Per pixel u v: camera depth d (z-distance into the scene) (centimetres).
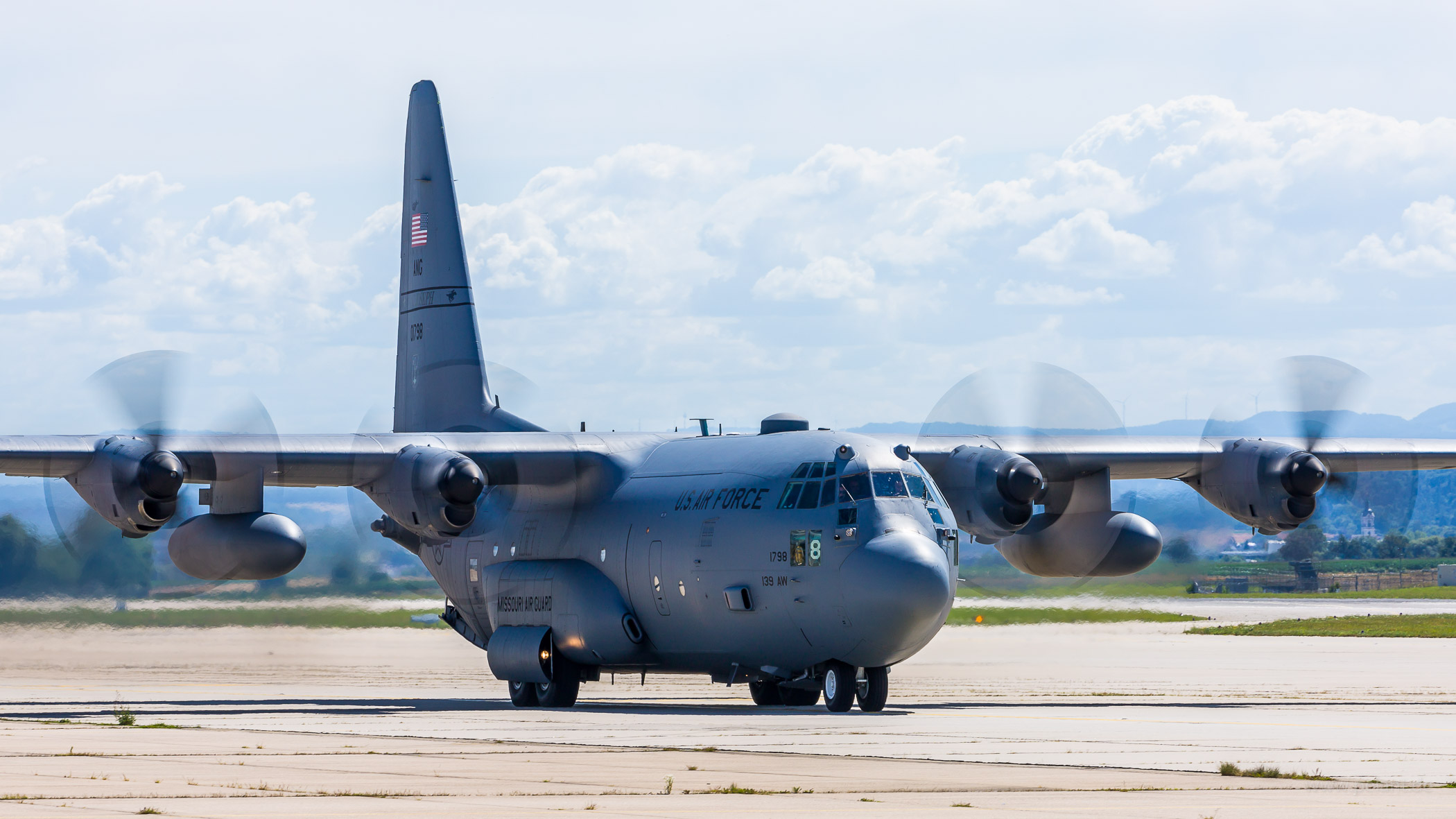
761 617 7850
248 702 8362
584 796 3928
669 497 8494
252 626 12550
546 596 8894
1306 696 8650
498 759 4909
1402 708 7650
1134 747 5409
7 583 11725
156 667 12531
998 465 8306
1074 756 5075
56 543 11788
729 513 8050
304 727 6294
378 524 9894
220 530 8206
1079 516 9069
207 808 3641
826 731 6112
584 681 8988
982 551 9156
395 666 12688
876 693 7744
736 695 9900
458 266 10419
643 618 8531
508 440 8731
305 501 10606
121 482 7794
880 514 7525
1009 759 4947
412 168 10788
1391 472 9331
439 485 8200
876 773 4497
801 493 7775
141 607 12219
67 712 7344
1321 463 8931
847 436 7994
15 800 3775
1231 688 9456
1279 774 4544
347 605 12612
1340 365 9381
